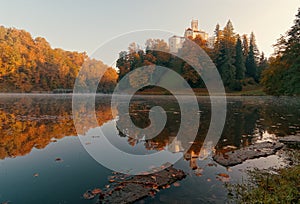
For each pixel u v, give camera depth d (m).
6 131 8.43
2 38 61.53
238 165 4.71
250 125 9.96
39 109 17.45
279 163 4.76
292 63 18.33
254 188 3.53
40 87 61.22
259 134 8.00
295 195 3.16
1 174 4.30
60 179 4.07
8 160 5.16
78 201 3.26
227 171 4.38
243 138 7.42
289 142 6.58
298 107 18.53
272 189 3.44
